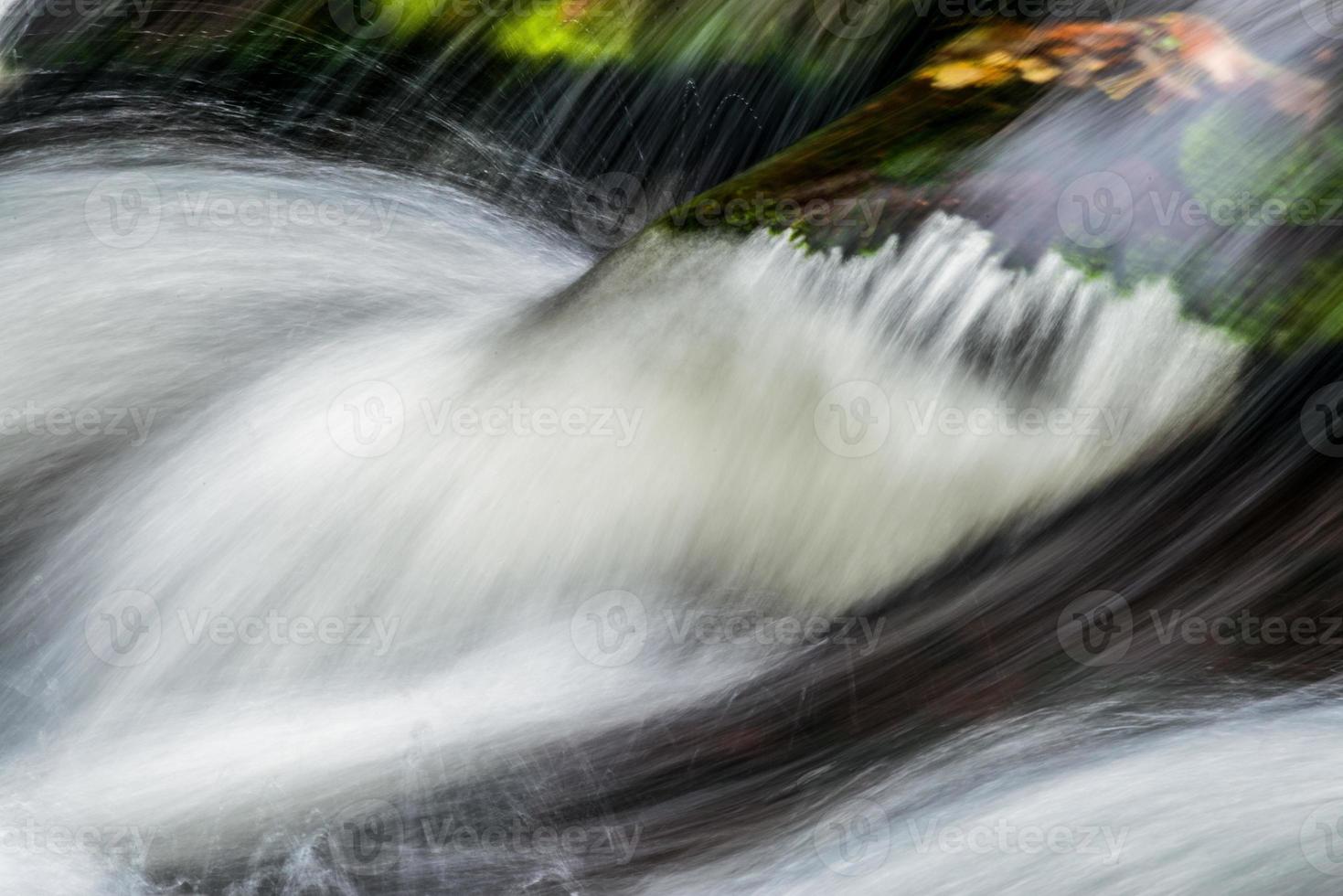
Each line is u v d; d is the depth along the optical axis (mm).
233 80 7863
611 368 5121
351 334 6090
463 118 7840
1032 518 4750
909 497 4797
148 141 7633
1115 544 4637
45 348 6031
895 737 4309
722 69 7695
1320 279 4738
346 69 7848
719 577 4840
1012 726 4238
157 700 4777
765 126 7676
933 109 5633
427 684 4719
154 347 6004
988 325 4875
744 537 4844
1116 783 3963
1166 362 4766
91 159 7453
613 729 4492
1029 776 4062
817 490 4824
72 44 8008
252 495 5188
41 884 3986
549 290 6613
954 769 4148
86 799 4383
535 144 7871
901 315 4941
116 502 5324
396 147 7812
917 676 4473
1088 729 4164
